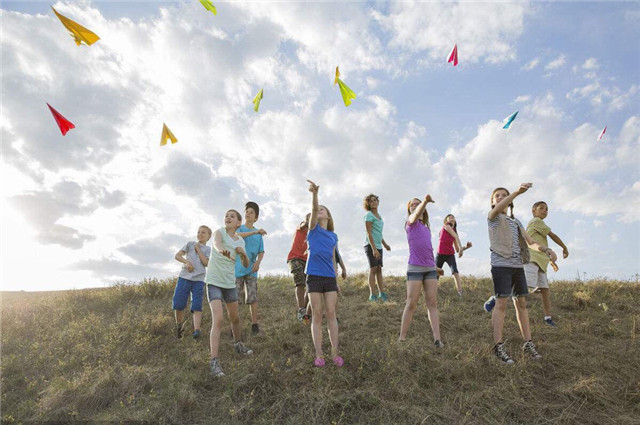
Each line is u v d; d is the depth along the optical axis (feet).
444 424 12.41
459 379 14.85
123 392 13.93
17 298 31.60
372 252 26.32
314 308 15.69
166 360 17.13
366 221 26.05
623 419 12.67
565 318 22.13
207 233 21.21
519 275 16.94
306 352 16.58
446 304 24.66
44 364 16.75
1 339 19.69
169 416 12.62
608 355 16.80
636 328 20.38
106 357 16.81
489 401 13.44
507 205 16.28
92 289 32.30
